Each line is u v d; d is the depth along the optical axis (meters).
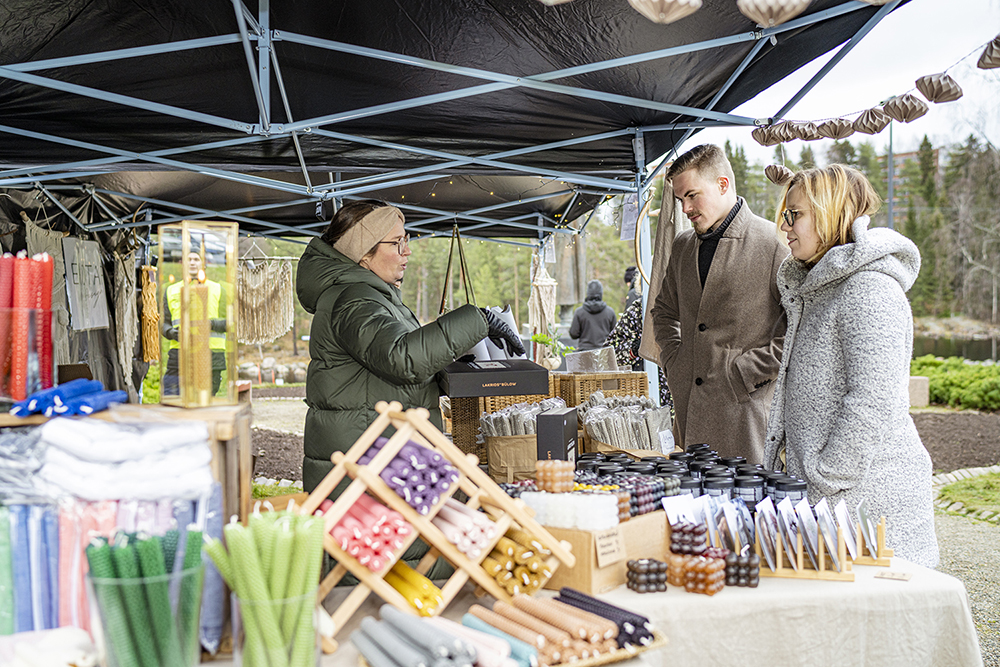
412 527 1.47
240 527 1.19
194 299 1.55
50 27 2.59
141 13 2.55
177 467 1.34
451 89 3.30
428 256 30.83
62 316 5.46
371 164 4.29
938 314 23.06
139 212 6.64
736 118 3.30
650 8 1.88
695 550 1.68
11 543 1.32
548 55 2.94
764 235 2.83
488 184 6.07
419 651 1.22
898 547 1.97
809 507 1.77
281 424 12.62
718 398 2.84
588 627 1.32
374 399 2.29
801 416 2.09
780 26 2.61
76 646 1.25
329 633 1.40
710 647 1.55
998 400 12.50
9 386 1.46
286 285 9.57
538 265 7.43
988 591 4.74
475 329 2.10
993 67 2.06
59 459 1.32
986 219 22.34
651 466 2.01
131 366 6.93
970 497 7.47
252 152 4.00
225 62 2.93
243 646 1.16
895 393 1.90
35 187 5.25
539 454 2.28
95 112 3.35
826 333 2.04
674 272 3.15
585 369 4.52
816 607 1.58
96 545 1.14
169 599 1.13
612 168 4.41
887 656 1.59
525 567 1.51
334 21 2.68
